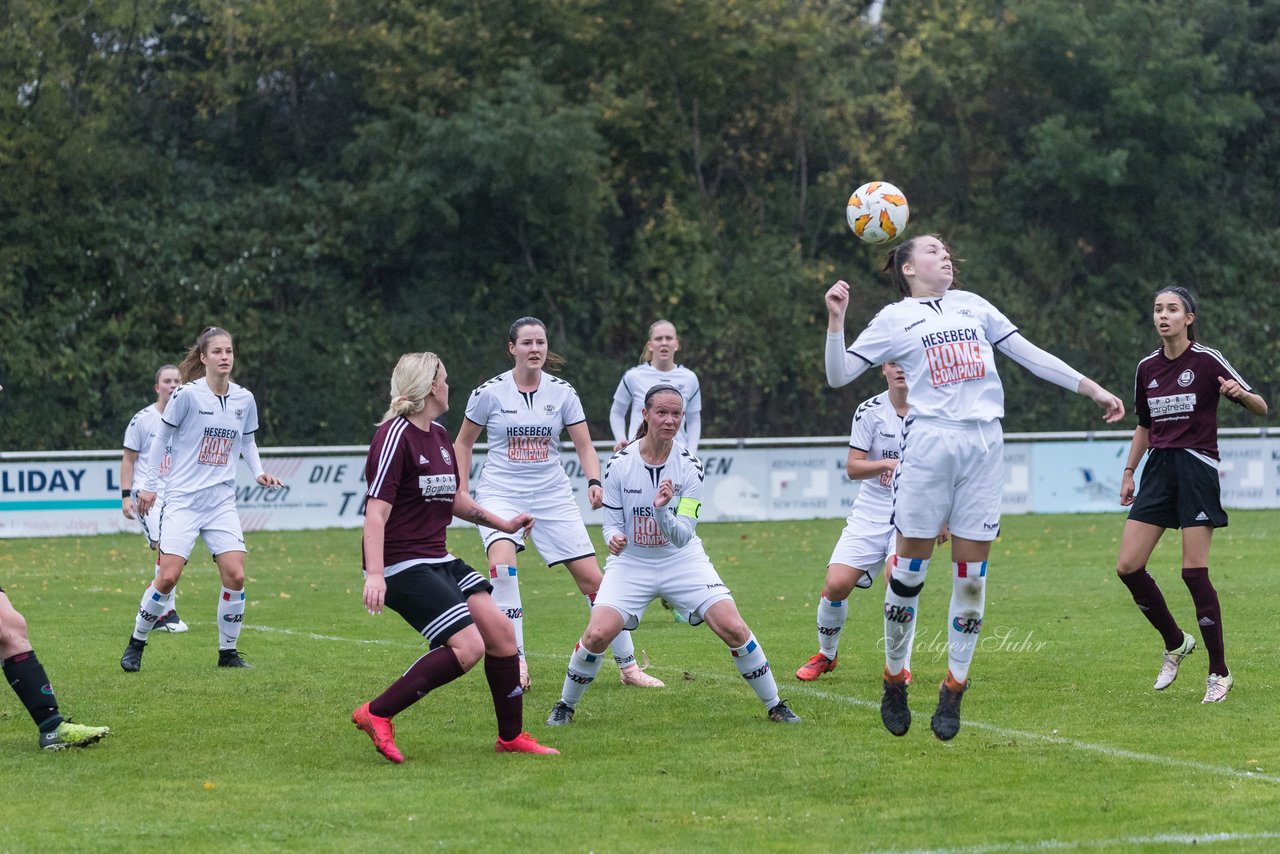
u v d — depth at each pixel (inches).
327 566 1830.7
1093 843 566.9
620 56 3649.1
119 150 3383.4
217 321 3309.5
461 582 741.9
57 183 3265.3
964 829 590.6
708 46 3681.1
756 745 760.3
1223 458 2581.2
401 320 3425.2
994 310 717.3
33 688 756.6
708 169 3927.2
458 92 3469.5
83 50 3368.6
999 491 697.6
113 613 1386.6
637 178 3754.9
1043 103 4077.3
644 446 816.3
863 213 836.6
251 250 3400.6
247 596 1521.9
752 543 2096.5
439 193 3316.9
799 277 3695.9
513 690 742.5
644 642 1171.9
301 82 3762.3
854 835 583.2
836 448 2541.8
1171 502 902.4
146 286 3284.9
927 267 705.6
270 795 655.8
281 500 2335.1
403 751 753.0
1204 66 3878.0
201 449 1047.0
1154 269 4030.5
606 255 3565.5
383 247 3516.2
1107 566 1713.8
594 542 2117.4
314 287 3432.6
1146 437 930.7
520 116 3289.9
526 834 586.9
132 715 853.8
